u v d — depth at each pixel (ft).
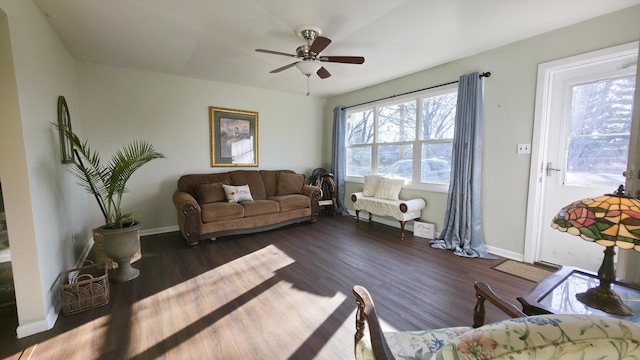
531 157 9.32
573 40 8.27
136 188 12.75
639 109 5.90
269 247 11.28
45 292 6.11
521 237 9.73
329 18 7.76
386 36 8.94
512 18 7.84
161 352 5.26
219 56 10.77
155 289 7.73
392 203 12.88
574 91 8.70
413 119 13.55
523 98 9.41
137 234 8.65
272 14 7.54
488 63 10.26
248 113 15.66
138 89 12.53
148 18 7.75
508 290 7.65
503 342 1.70
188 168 14.01
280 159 17.21
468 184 10.66
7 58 5.39
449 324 6.11
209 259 9.96
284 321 6.25
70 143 9.16
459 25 8.23
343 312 6.61
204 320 6.28
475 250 10.40
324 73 9.95
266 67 12.11
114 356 5.16
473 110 10.45
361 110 16.34
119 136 12.20
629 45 7.34
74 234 9.20
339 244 11.68
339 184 17.42
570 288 4.38
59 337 5.68
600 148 8.30
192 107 13.93
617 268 6.36
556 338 1.64
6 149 5.48
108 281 7.47
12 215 5.57
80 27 8.20
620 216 3.19
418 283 8.10
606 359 1.58
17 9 5.76
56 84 8.30
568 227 3.55
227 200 13.41
